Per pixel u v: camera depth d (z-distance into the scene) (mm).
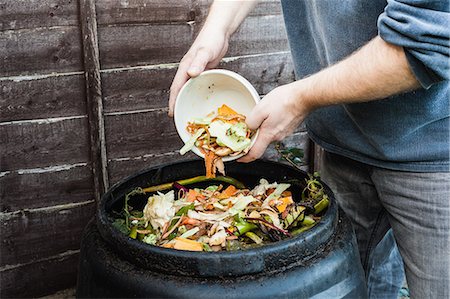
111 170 1786
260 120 1123
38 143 1675
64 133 1694
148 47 1706
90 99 1668
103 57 1668
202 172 1382
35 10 1561
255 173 1382
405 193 1253
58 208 1761
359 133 1284
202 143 1196
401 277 1659
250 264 962
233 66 1832
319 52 1307
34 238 1761
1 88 1588
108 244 1070
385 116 1174
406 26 909
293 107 1098
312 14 1279
